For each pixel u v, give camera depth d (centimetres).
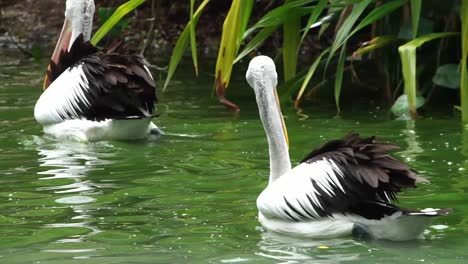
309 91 1652
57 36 2417
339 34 1438
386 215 862
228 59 1484
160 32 2334
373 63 1825
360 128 1387
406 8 1545
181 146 1302
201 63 2111
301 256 835
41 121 1394
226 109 1568
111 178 1134
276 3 2219
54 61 1495
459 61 1585
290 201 896
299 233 897
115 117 1335
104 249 865
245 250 858
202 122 1466
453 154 1211
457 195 1031
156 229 929
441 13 1562
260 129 1405
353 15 1437
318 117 1480
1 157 1249
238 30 1456
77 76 1364
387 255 835
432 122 1421
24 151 1284
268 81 984
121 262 826
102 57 1366
